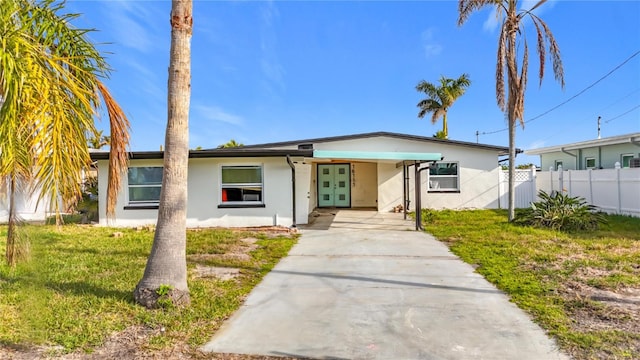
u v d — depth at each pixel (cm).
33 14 364
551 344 363
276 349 359
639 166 1502
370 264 706
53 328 387
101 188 1190
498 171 1591
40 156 307
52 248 804
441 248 849
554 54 1119
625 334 378
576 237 919
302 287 562
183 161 466
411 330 402
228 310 457
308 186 1323
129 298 475
